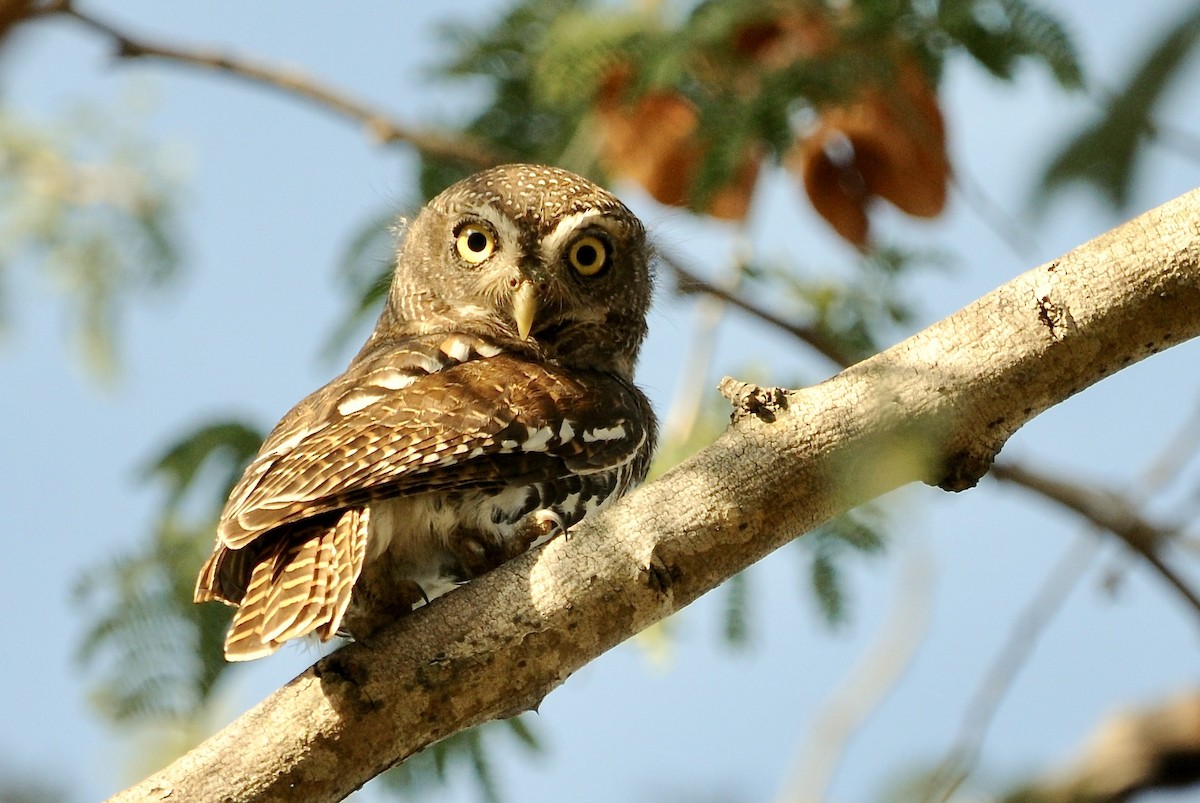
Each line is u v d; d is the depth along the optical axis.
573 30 11.47
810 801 9.41
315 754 6.92
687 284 11.95
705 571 7.11
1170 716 8.88
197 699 10.53
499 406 8.99
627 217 11.45
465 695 7.03
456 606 7.09
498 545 8.90
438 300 11.31
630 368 11.76
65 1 11.90
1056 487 11.15
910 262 12.27
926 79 11.02
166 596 10.66
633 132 11.48
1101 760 8.77
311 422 8.95
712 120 10.95
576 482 9.30
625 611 7.07
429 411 8.80
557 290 11.01
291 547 7.93
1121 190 5.37
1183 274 6.94
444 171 12.74
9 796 8.75
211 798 6.84
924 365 7.07
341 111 12.58
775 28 11.14
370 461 8.33
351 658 7.00
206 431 11.23
